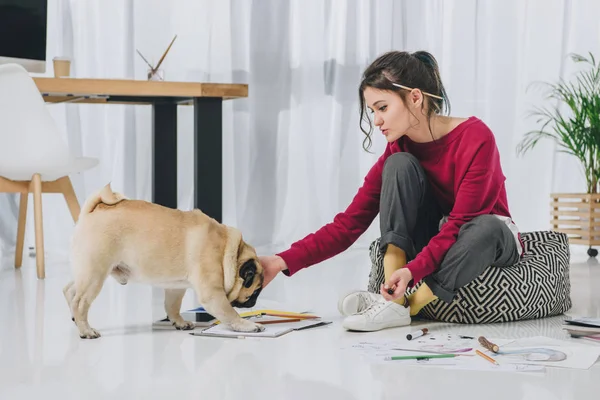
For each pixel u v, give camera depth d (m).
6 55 3.74
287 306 2.56
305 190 4.61
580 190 4.87
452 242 2.06
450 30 4.78
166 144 3.90
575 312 2.42
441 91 2.17
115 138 4.33
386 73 2.08
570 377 1.57
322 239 2.27
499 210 2.24
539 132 4.57
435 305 2.21
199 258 1.98
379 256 2.32
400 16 4.70
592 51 4.83
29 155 3.29
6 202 4.14
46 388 1.52
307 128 4.59
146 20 4.31
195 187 2.95
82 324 2.01
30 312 2.43
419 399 1.42
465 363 1.68
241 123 4.49
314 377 1.59
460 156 2.11
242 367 1.68
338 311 2.45
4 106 3.24
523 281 2.21
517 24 4.82
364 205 2.30
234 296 2.03
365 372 1.62
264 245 4.54
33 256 4.09
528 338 1.90
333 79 4.62
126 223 1.96
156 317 2.35
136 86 2.99
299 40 4.57
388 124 2.10
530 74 4.85
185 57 4.38
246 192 4.52
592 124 4.24
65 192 3.52
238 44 4.44
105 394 1.47
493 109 4.83
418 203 2.13
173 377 1.60
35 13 3.82
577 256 4.25
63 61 3.56
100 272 1.97
